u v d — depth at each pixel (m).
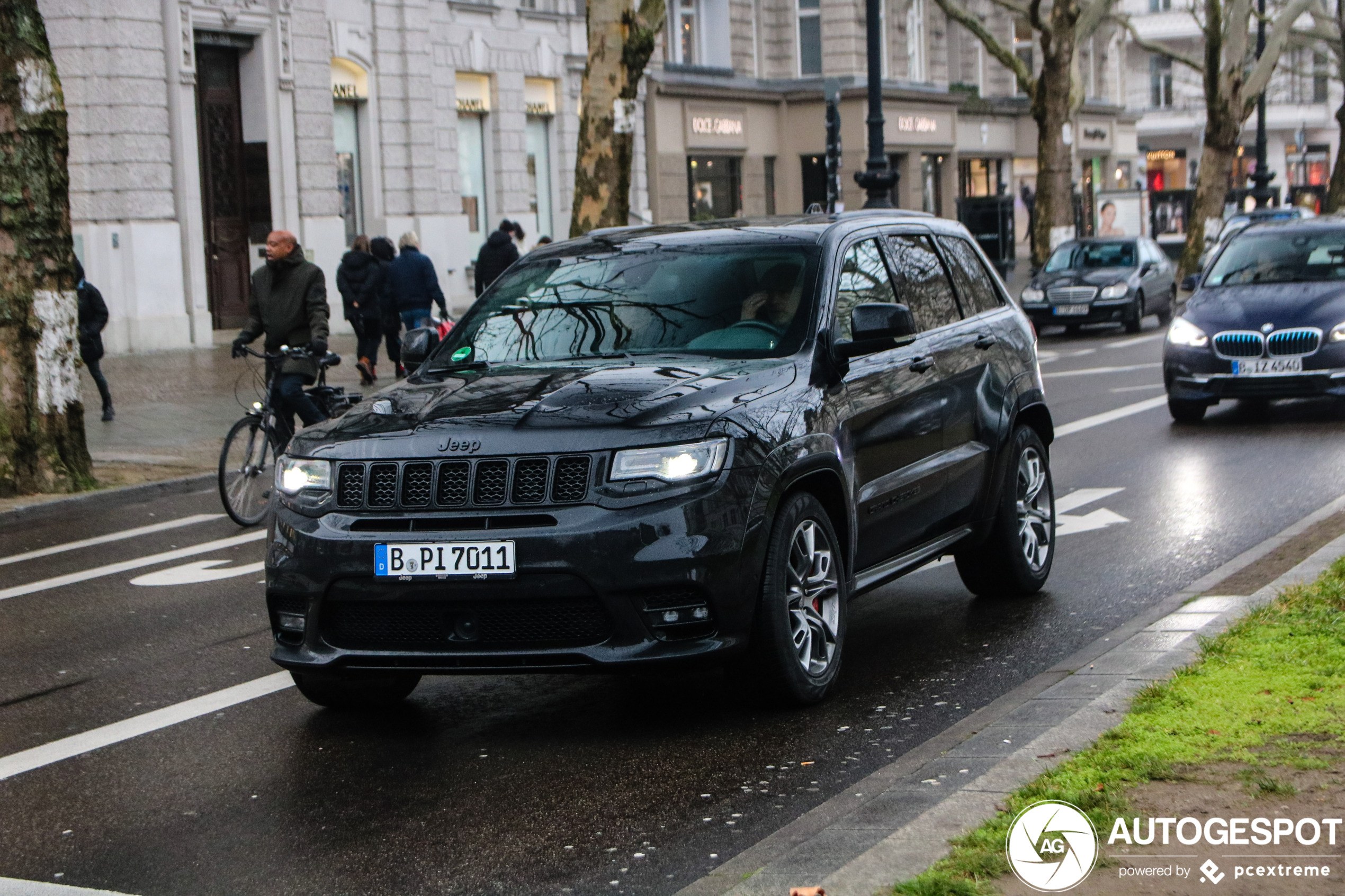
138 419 17.67
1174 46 76.00
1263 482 11.54
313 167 28.83
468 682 6.90
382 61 30.61
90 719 6.50
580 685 6.73
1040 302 27.83
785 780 5.31
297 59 28.34
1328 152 80.94
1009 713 5.50
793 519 5.96
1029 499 8.25
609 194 20.48
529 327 6.89
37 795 5.52
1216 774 4.53
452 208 32.34
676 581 5.51
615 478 5.55
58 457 13.12
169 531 11.52
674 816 4.99
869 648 7.27
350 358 24.88
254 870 4.69
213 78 27.50
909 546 7.13
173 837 5.01
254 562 10.09
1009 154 54.47
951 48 51.66
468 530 5.58
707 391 5.89
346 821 5.09
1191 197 50.66
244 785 5.53
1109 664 6.02
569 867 4.59
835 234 7.07
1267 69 39.88
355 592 5.71
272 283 12.06
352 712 6.46
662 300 6.82
